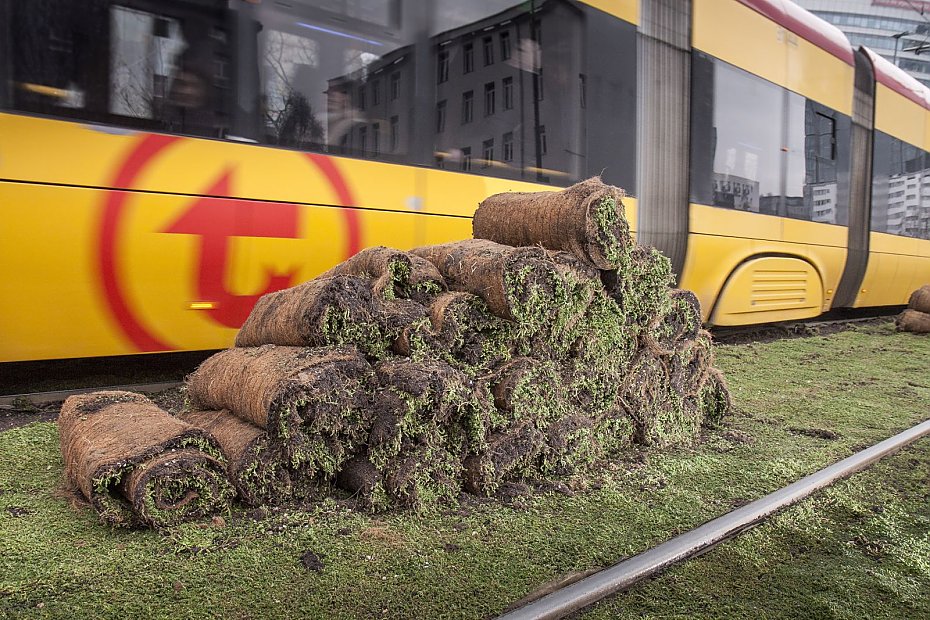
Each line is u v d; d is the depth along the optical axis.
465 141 6.37
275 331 3.53
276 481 3.17
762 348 9.45
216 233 5.07
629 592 2.60
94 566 2.59
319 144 5.54
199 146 5.00
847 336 11.34
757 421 5.38
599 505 3.43
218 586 2.48
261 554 2.73
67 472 3.31
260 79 5.28
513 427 3.56
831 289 11.78
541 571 2.71
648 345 4.34
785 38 10.23
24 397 5.00
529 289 3.48
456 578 2.62
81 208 4.57
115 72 4.73
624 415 4.27
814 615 2.51
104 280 4.70
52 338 4.60
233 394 3.43
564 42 7.12
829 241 11.38
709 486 3.80
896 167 13.57
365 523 3.05
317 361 3.12
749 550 3.02
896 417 5.67
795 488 3.70
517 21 6.75
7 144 4.34
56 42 4.53
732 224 9.24
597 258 3.83
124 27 4.77
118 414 3.43
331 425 3.14
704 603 2.55
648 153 8.02
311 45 5.52
